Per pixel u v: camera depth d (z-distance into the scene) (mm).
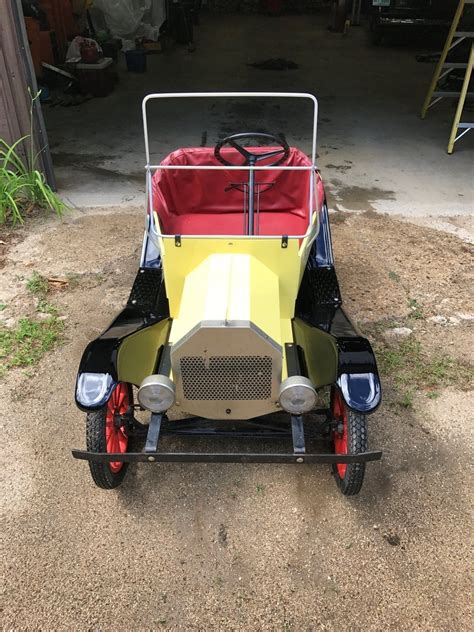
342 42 13055
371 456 2252
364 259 4719
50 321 3963
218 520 2682
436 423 3178
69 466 2957
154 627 2277
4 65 5020
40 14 9227
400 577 2438
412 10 11992
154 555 2537
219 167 2717
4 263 4680
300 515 2699
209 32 14023
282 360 2326
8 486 2848
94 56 8844
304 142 7184
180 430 2670
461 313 4078
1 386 3447
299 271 2695
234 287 2426
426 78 10078
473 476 2879
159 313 2994
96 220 5367
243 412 2461
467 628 2260
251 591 2395
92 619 2307
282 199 3768
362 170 6426
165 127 7695
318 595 2377
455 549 2547
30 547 2568
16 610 2336
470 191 5973
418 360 3623
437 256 4773
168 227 3471
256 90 9344
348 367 2477
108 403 2576
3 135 5371
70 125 7805
